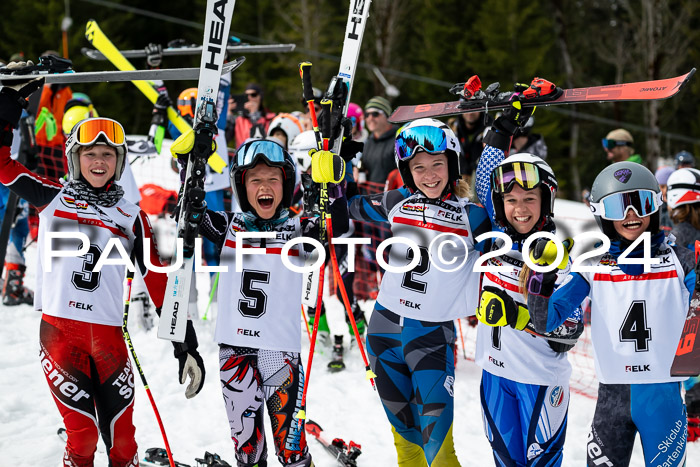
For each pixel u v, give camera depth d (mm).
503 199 6750
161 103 13055
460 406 10625
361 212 7875
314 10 61000
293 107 59344
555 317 6305
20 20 58344
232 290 6988
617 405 6473
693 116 59969
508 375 6727
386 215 7719
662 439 6289
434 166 7293
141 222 7285
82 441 6758
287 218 7215
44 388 10648
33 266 17609
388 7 60062
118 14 62219
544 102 7457
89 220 7039
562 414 6727
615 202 6367
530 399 6656
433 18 62375
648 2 56750
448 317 7262
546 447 6660
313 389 11102
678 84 6844
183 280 6812
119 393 6973
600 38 63344
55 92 17969
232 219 7176
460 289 7305
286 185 7086
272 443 9109
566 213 27078
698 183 10148
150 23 65000
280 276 6977
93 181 7102
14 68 7227
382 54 60375
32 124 13602
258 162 6902
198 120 6984
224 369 6934
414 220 7426
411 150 7258
